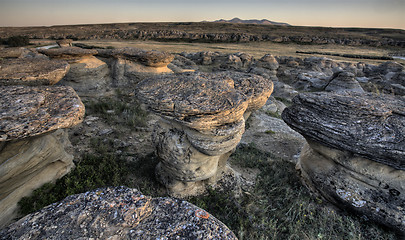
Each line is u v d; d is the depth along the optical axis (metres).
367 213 5.16
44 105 3.91
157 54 13.24
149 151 7.41
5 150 4.12
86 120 9.23
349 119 5.05
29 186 4.81
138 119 9.51
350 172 5.41
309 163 6.29
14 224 2.84
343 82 20.06
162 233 2.90
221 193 5.71
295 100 5.92
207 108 4.14
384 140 4.67
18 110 3.53
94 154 6.85
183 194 5.52
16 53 16.11
